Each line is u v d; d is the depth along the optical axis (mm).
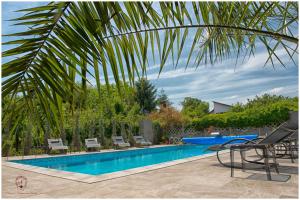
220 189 3658
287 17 1922
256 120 16391
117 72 1219
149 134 16938
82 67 1122
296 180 4125
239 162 6266
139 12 1298
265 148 4332
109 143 13969
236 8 1884
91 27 1086
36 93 1121
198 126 18672
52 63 1082
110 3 1126
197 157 7359
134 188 3818
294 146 6543
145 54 1399
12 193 3730
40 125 1233
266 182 4031
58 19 1030
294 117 5328
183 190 3650
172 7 1495
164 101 28562
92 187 3951
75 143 12164
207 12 1694
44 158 9539
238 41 2141
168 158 11266
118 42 1276
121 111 15234
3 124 1146
